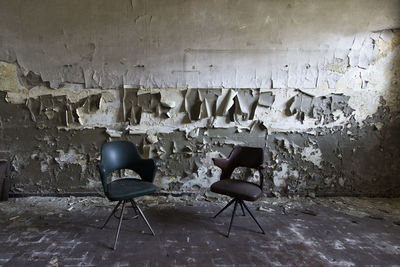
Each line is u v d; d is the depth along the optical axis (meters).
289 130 2.90
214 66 2.76
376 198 2.97
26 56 2.65
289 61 2.79
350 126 2.92
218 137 2.88
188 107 2.81
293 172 2.95
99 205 2.67
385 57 2.83
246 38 2.73
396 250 1.94
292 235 2.14
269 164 2.94
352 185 2.96
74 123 2.77
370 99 2.89
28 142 2.76
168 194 2.92
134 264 1.71
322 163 2.95
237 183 2.27
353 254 1.88
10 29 2.60
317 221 2.41
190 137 2.86
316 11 2.71
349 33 2.76
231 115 2.84
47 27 2.62
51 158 2.80
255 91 2.82
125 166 2.31
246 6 2.67
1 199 2.70
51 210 2.53
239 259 1.79
